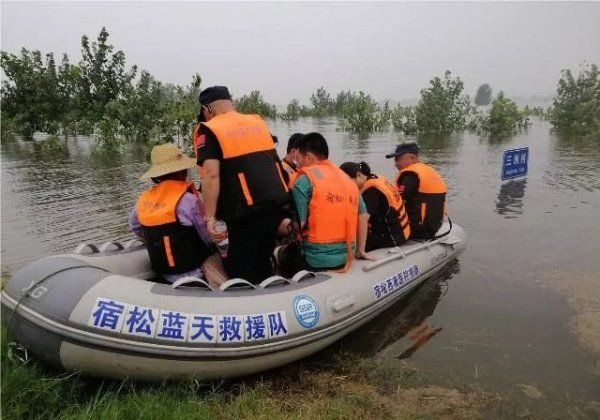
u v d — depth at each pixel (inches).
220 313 118.2
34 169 460.8
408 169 205.6
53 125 841.5
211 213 132.7
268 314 124.1
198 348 114.3
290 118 1333.7
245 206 135.5
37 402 104.9
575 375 132.6
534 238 247.1
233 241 141.3
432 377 132.0
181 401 110.0
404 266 178.4
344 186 150.9
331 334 140.0
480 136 823.1
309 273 144.6
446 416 114.7
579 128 838.5
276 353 125.6
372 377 130.6
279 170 144.9
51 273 119.6
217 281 139.2
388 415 113.6
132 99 741.9
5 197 335.0
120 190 359.6
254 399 115.6
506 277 199.0
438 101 882.1
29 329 113.5
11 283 121.6
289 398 120.2
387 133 897.5
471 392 125.0
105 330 109.5
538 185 374.9
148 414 100.7
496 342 150.6
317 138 153.6
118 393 112.9
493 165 479.2
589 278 196.4
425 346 149.0
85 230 258.7
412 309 173.2
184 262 136.3
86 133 845.2
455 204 318.3
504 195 342.6
